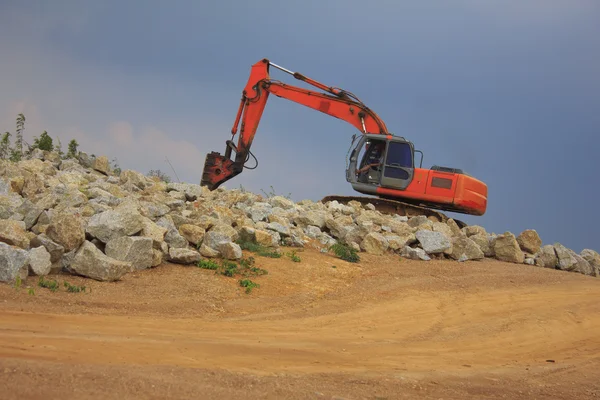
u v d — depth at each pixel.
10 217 14.75
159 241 14.90
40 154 26.78
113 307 11.53
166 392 6.72
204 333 10.51
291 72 27.88
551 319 14.94
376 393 8.40
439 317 14.31
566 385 10.57
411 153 26.08
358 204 25.91
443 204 25.91
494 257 22.39
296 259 17.11
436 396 8.84
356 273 17.02
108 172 27.12
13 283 11.62
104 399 6.19
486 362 11.59
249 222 18.44
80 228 13.34
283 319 12.66
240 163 27.75
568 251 22.62
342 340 11.63
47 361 7.26
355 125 27.47
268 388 7.56
